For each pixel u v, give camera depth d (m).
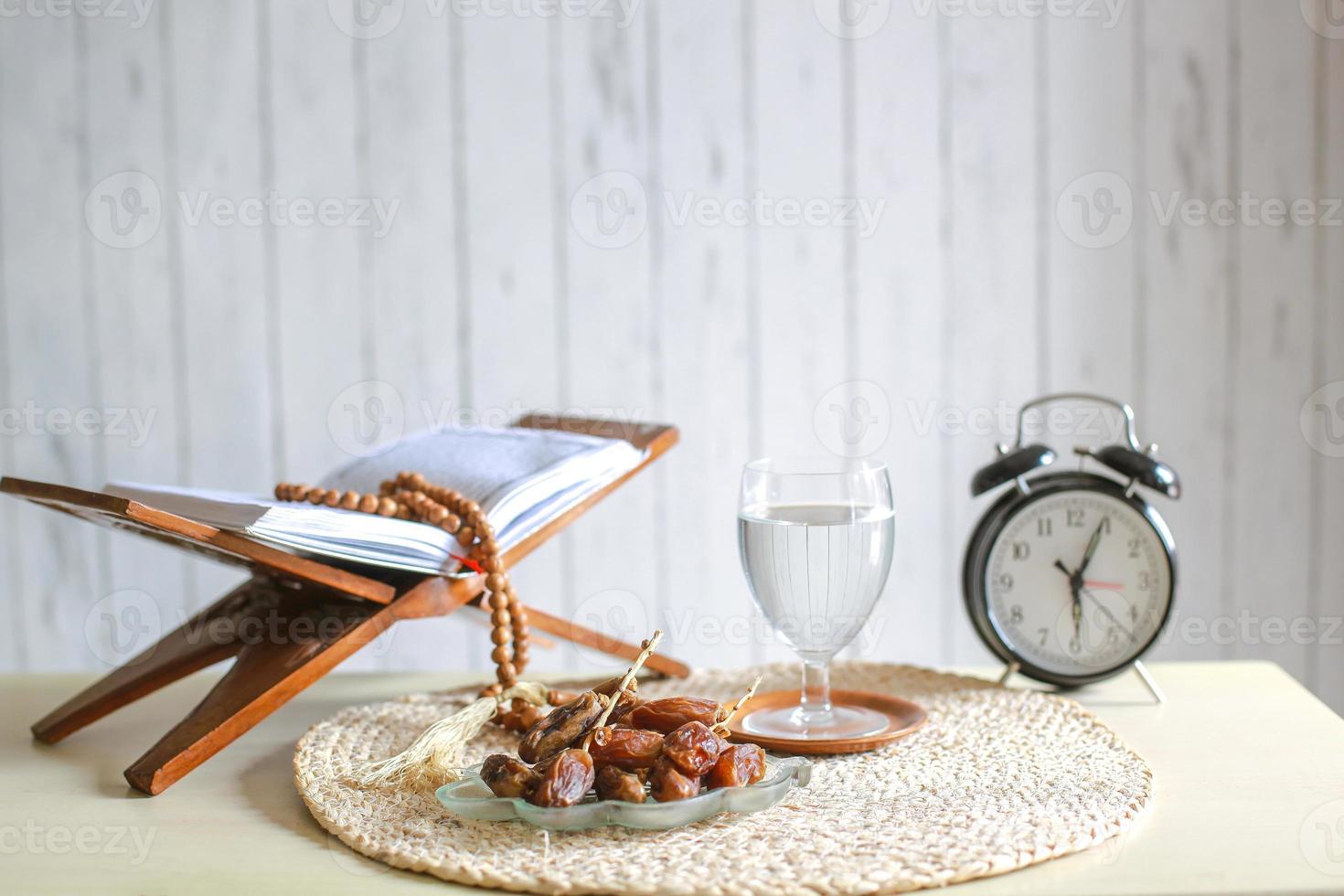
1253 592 1.50
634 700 0.96
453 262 1.48
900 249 1.47
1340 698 1.51
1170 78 1.45
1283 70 1.45
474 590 1.07
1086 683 1.11
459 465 1.13
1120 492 1.10
